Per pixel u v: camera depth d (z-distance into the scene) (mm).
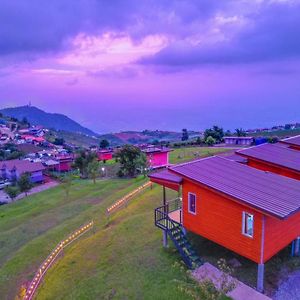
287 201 14898
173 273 17391
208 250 19266
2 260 26781
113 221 29047
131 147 55375
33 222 35438
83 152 66500
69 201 43188
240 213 15602
